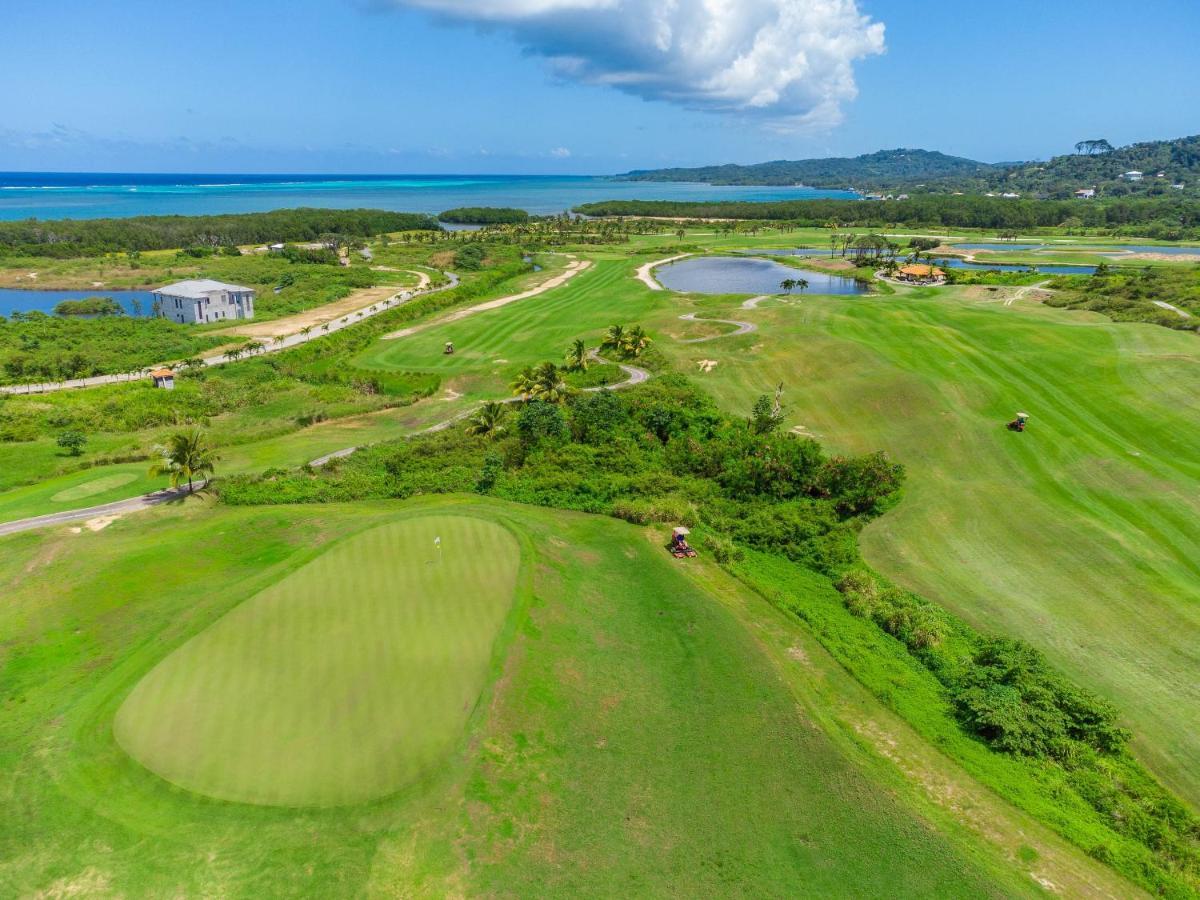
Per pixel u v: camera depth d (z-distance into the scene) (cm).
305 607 3653
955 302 13238
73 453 6831
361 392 9212
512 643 3438
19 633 3700
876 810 2753
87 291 16475
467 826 2570
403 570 4019
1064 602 4306
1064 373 7825
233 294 13325
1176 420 6544
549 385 7744
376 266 19625
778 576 4688
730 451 6191
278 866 2378
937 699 3488
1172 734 3294
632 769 2936
